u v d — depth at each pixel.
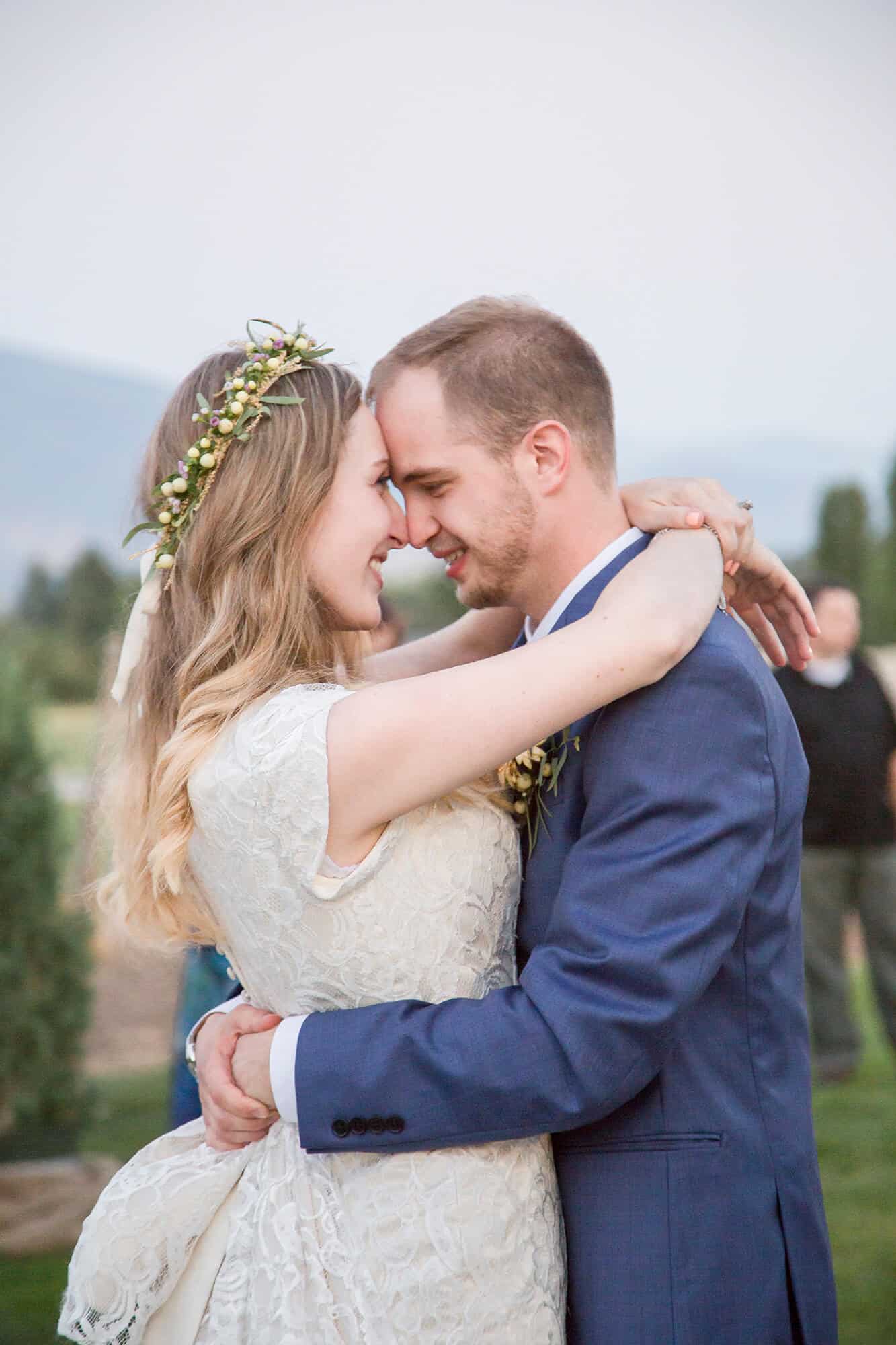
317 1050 1.39
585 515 1.61
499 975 1.51
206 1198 1.46
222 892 1.46
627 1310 1.44
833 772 4.94
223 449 1.52
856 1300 3.13
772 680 1.54
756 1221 1.48
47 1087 4.40
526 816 1.58
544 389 1.56
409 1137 1.37
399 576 8.38
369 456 1.57
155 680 1.59
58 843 4.45
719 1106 1.49
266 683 1.49
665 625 1.40
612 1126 1.49
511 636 2.02
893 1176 3.96
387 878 1.41
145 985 6.14
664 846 1.39
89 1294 1.44
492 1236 1.38
